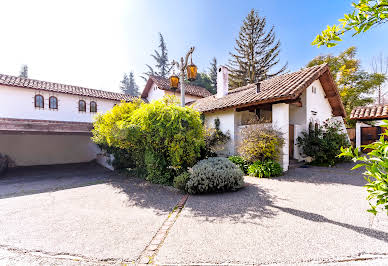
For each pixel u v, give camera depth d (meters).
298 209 3.99
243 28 26.41
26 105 12.49
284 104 7.73
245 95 10.10
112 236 3.16
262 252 2.58
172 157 6.34
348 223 3.32
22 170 11.90
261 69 26.09
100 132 8.59
